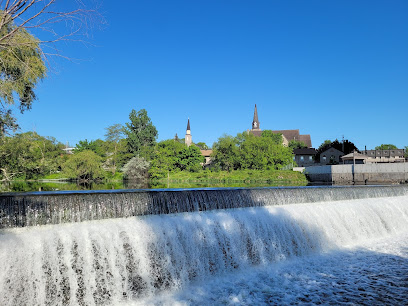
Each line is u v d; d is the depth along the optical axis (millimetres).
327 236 13953
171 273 9641
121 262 8945
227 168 73875
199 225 10797
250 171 65625
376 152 83812
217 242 10867
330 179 48500
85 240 8672
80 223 9797
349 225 15164
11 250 7598
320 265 11273
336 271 10539
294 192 16016
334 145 81625
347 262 11555
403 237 15609
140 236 9508
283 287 9164
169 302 8391
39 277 7762
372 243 14461
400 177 40250
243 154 70938
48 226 9352
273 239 12281
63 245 8328
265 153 69000
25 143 23031
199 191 12828
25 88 15953
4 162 22875
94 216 10391
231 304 8078
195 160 78750
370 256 12305
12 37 8664
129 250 9148
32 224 9297
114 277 8750
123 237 9234
